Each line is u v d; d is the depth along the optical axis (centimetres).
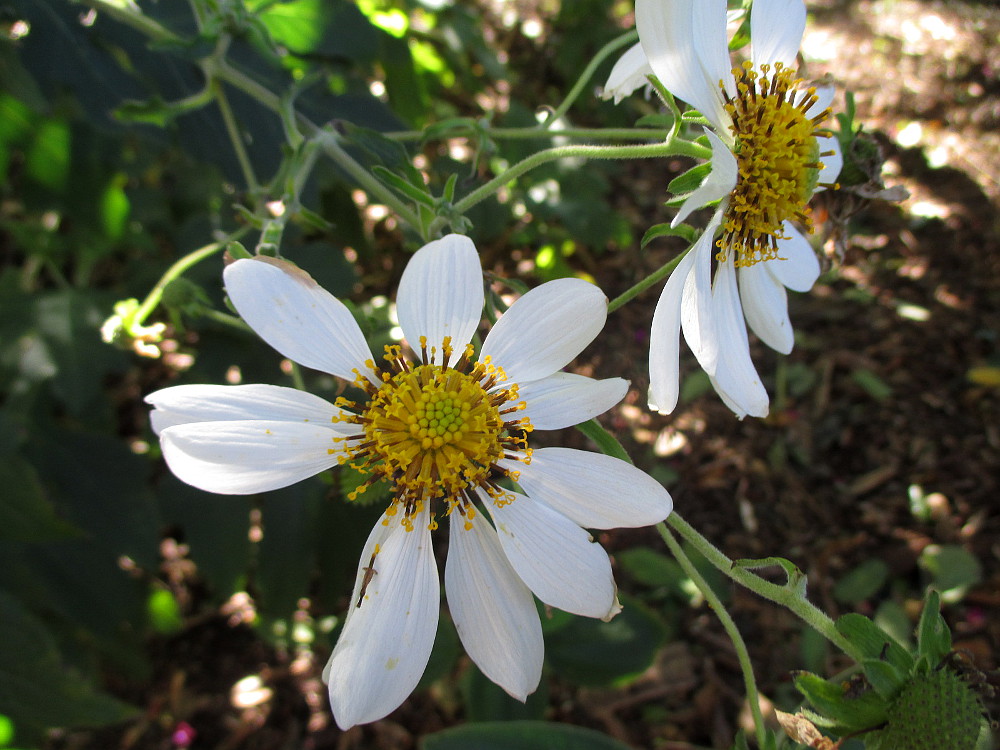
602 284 32
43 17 17
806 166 14
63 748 23
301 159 14
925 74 43
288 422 11
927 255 35
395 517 12
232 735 24
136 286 22
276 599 20
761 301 14
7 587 19
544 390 12
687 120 13
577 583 11
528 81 37
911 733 11
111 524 20
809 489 29
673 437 29
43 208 20
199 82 18
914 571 27
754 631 26
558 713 25
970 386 31
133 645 21
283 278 11
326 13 19
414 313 12
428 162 27
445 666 20
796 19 14
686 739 24
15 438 17
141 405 28
